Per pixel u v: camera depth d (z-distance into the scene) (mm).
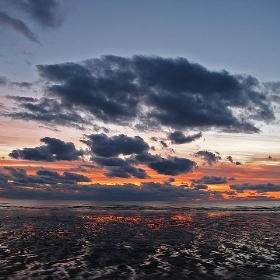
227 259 16562
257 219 44719
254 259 16578
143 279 12523
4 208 68500
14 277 12602
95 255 17375
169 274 13391
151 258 16672
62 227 31641
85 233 27125
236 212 62781
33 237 24328
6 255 17047
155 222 38594
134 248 19719
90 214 52281
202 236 25688
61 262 15484
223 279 12680
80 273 13375
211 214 55688
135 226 33469
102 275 13078
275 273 13680
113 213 55969
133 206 88938
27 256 16859
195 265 15117
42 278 12484
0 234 25828
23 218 41844
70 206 82812
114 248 19672
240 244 21672
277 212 63562
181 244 21438
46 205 87938
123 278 12656
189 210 69250
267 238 24797
